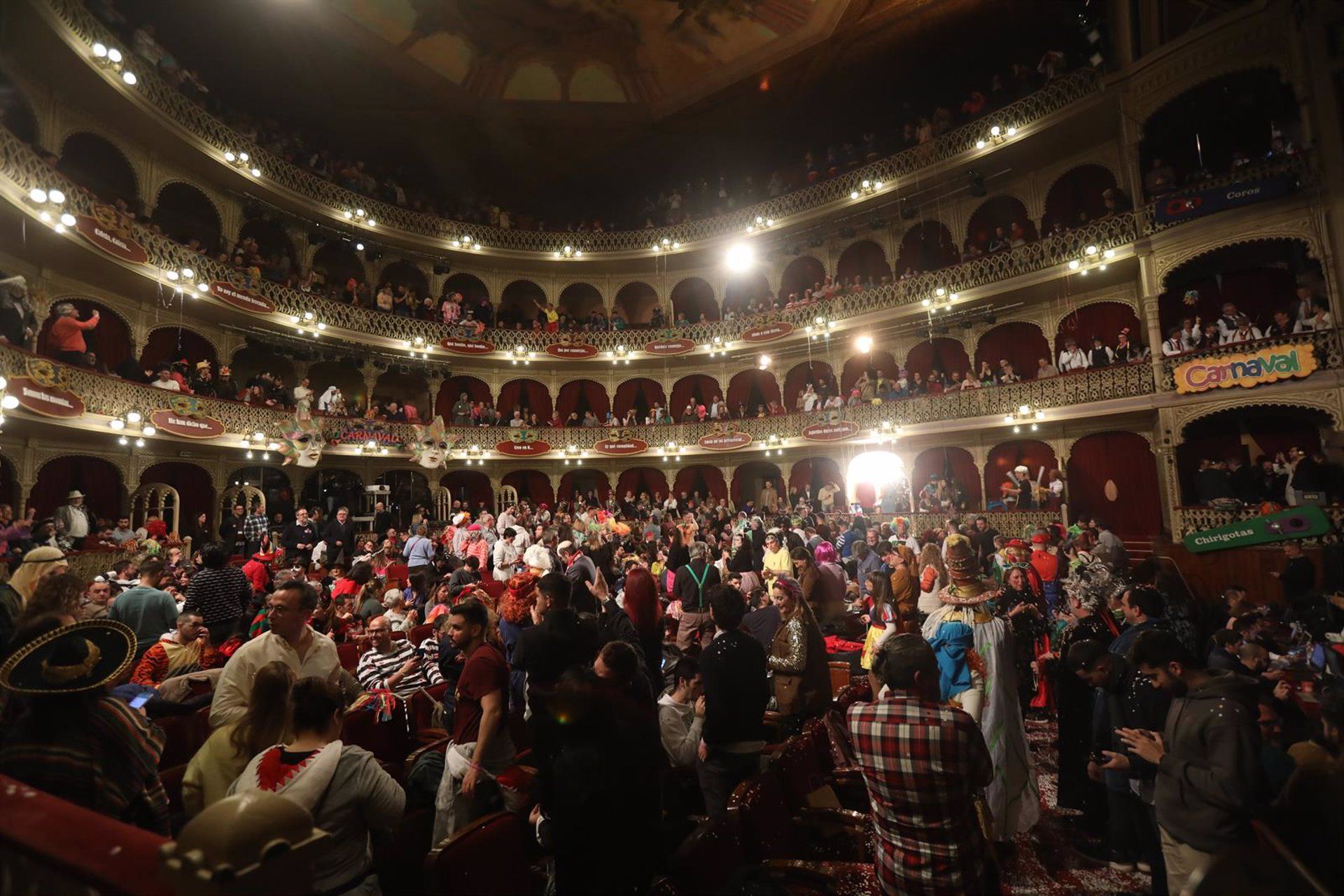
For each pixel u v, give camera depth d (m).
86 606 5.53
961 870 2.49
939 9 17.70
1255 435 15.10
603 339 25.86
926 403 19.64
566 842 2.63
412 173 25.39
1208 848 2.60
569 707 2.71
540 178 26.36
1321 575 10.85
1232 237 13.88
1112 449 17.52
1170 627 4.72
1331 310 12.54
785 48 19.72
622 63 21.48
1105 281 17.61
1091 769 4.01
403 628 6.96
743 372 26.47
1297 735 3.94
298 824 1.41
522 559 13.16
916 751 2.52
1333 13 12.47
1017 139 17.75
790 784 3.83
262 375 19.11
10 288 10.82
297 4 17.22
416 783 3.84
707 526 17.92
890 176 20.67
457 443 23.62
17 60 12.68
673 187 27.08
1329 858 1.75
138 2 16.98
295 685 2.98
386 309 22.47
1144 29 15.48
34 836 1.48
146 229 14.55
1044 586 8.52
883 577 5.95
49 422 11.88
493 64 21.12
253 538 14.05
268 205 19.45
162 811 2.71
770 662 4.87
